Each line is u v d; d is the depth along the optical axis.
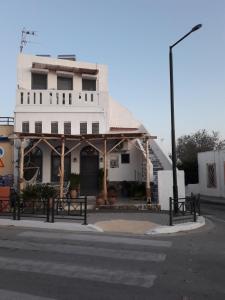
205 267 8.20
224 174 31.48
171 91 17.00
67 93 24.03
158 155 25.45
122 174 23.78
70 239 11.54
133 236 12.36
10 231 13.20
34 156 22.88
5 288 6.62
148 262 8.61
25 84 26.22
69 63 27.58
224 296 6.26
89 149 23.28
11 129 24.05
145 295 6.28
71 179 21.97
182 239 11.88
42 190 18.38
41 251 9.73
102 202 19.52
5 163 23.48
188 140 58.34
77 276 7.40
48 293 6.35
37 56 26.77
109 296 6.22
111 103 29.20
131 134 20.17
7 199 16.89
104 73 28.14
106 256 9.17
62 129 23.69
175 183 16.66
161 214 17.55
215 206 25.55
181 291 6.51
